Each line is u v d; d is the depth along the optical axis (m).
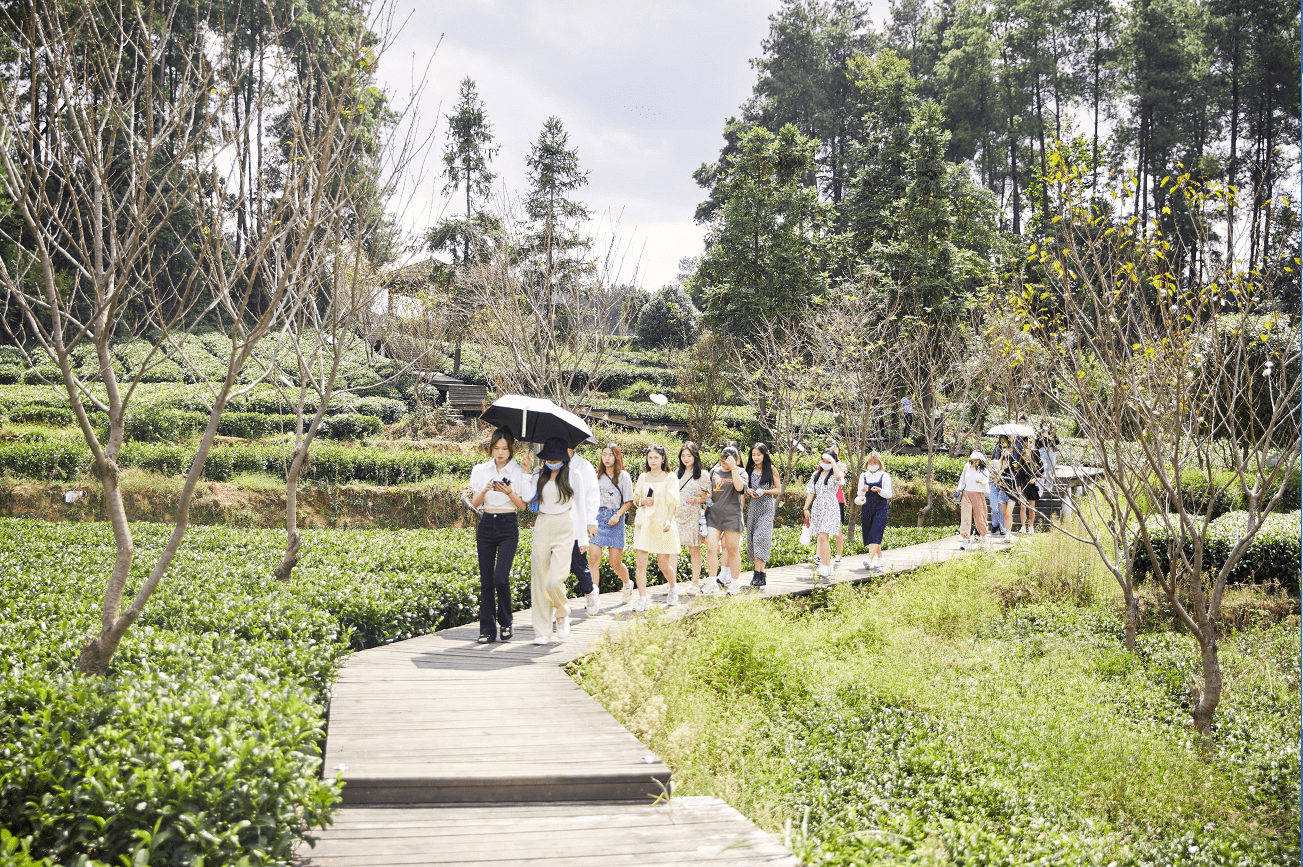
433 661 6.37
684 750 5.10
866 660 7.47
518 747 4.60
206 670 4.55
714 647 7.07
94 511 14.41
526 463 16.69
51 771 3.11
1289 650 8.54
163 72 5.22
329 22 5.36
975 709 6.52
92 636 5.13
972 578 10.73
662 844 3.71
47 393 19.78
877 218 30.61
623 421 25.61
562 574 6.82
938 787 5.29
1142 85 41.25
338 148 5.57
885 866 3.76
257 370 22.52
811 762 5.70
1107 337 7.02
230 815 3.11
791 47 52.44
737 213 28.98
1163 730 6.66
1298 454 6.52
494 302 14.30
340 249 7.11
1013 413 11.82
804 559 12.46
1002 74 46.59
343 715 5.06
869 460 11.88
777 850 3.70
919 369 21.34
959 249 29.03
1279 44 38.12
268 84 4.99
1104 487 8.44
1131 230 7.34
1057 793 5.27
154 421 17.97
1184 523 6.95
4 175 4.27
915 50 54.72
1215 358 6.90
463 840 3.68
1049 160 7.62
